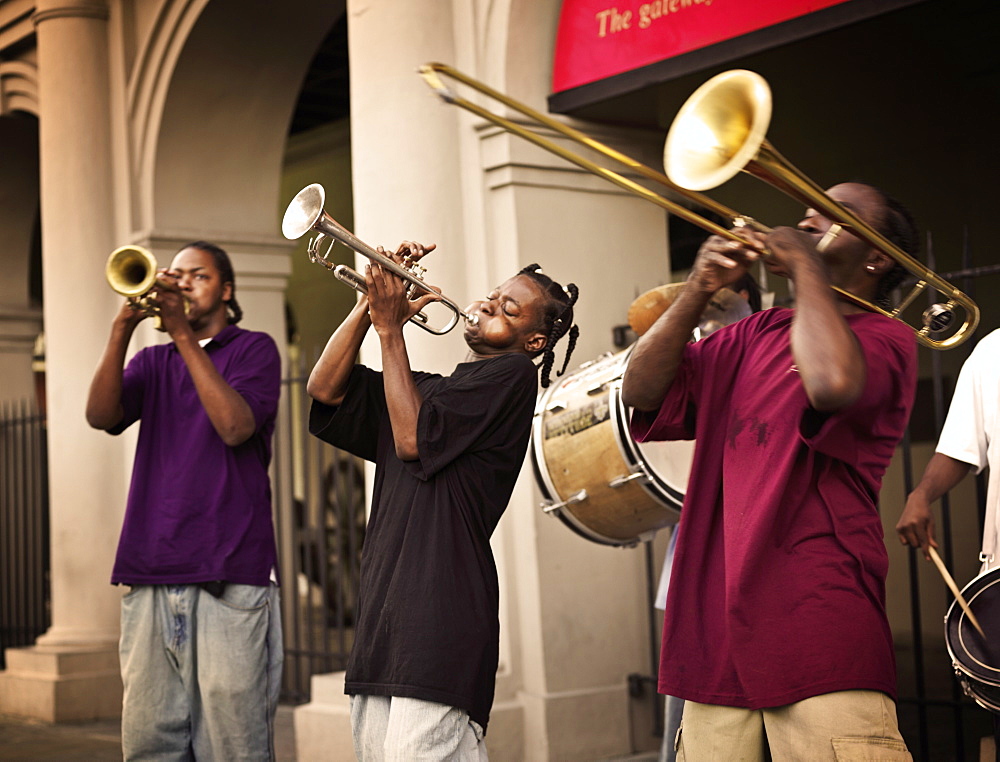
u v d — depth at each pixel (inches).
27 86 341.4
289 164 464.1
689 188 82.4
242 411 146.2
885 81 283.3
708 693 94.3
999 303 294.4
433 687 100.8
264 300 305.9
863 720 88.5
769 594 91.0
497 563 208.4
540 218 211.9
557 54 213.9
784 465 91.7
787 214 310.8
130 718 147.4
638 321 150.5
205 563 144.6
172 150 293.9
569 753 203.2
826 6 176.4
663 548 220.5
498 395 108.3
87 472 294.5
